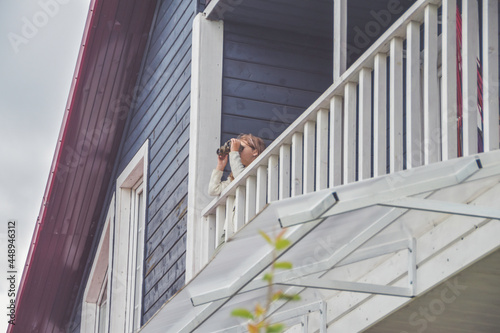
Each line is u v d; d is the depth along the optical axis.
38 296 15.30
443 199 5.04
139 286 12.71
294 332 7.02
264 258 4.95
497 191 4.73
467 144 4.93
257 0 9.60
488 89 4.88
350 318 6.11
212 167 9.59
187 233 9.46
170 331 6.61
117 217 13.09
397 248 5.44
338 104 6.63
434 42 5.53
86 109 13.08
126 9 12.17
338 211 4.24
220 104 9.82
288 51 10.29
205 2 10.50
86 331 14.61
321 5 9.62
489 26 4.97
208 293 5.50
